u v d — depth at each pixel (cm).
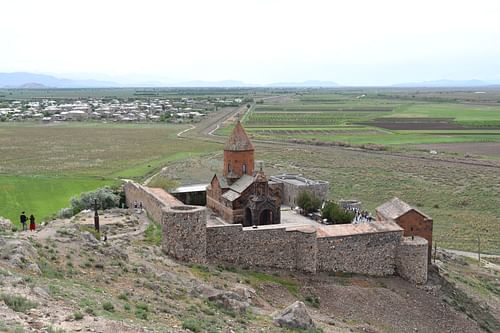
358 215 6688
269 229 4866
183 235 4381
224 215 6303
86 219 5741
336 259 5084
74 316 2152
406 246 5225
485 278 6078
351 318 4228
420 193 10019
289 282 4644
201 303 3198
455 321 4650
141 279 3291
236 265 4744
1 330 1800
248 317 3225
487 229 7962
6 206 7644
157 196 5972
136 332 2147
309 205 6569
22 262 2800
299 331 3147
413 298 4894
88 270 3156
